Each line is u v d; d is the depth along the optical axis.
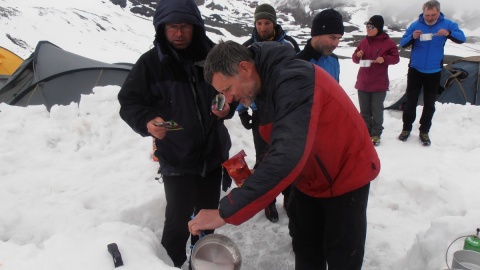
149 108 2.38
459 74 7.84
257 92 1.84
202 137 2.49
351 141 1.98
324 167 2.02
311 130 1.69
